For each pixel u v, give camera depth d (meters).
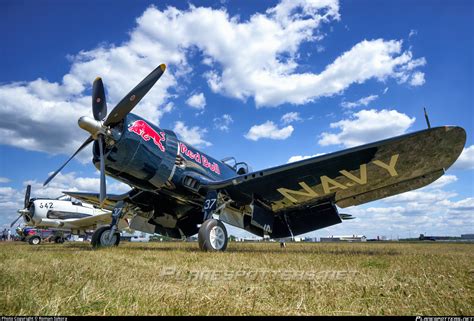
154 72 6.63
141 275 3.00
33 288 2.16
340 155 6.31
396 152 6.24
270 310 1.87
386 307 1.97
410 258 5.13
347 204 8.52
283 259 4.75
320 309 1.91
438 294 2.33
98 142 6.83
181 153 7.73
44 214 19.45
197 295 2.17
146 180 7.23
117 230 8.91
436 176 7.28
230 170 9.58
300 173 6.95
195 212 9.52
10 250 6.62
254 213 7.93
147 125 7.01
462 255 6.17
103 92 6.85
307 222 8.86
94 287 2.27
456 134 5.87
